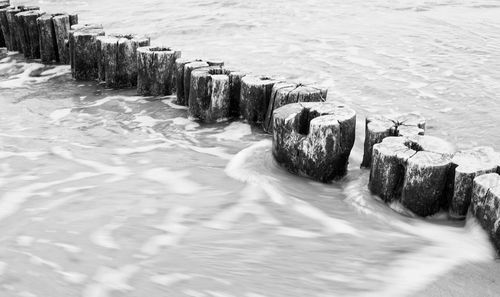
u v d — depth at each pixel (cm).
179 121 537
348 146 374
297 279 242
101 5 1434
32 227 288
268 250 271
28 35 833
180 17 1205
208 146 462
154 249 265
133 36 695
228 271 245
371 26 1082
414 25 1077
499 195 270
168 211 319
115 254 257
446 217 317
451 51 851
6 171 390
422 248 279
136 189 356
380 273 252
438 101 610
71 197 338
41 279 226
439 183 308
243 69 755
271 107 480
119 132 507
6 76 753
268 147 429
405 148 326
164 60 616
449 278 250
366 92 650
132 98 630
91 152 445
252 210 324
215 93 518
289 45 918
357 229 303
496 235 273
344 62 796
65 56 800
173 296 218
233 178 378
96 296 214
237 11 1285
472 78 697
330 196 354
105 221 300
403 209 324
